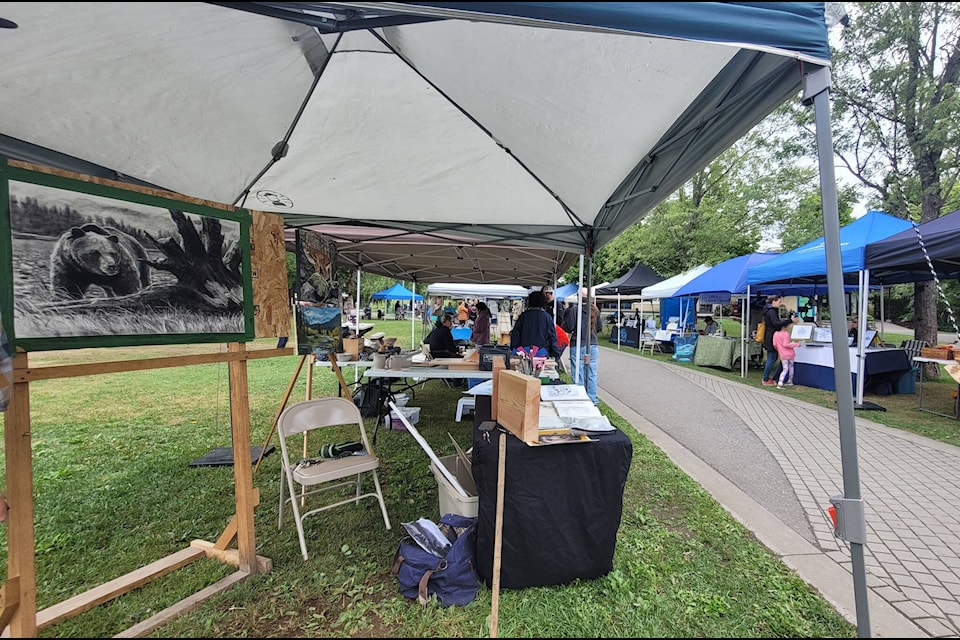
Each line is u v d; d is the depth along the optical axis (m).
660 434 4.86
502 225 4.34
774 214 15.32
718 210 15.70
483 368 3.98
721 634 1.87
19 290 1.53
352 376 8.65
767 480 3.58
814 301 11.58
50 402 6.39
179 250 2.00
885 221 5.84
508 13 1.21
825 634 1.88
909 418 5.52
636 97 2.16
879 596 2.12
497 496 1.93
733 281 9.20
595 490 2.07
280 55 2.17
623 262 20.23
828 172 1.58
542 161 3.09
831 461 4.03
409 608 1.99
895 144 8.44
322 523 2.76
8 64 1.91
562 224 4.29
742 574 2.27
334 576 2.21
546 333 5.21
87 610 1.94
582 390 2.53
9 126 2.38
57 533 2.64
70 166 2.79
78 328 1.67
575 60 2.03
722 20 1.31
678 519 2.85
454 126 2.84
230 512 2.91
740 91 1.83
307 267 3.41
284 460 2.54
